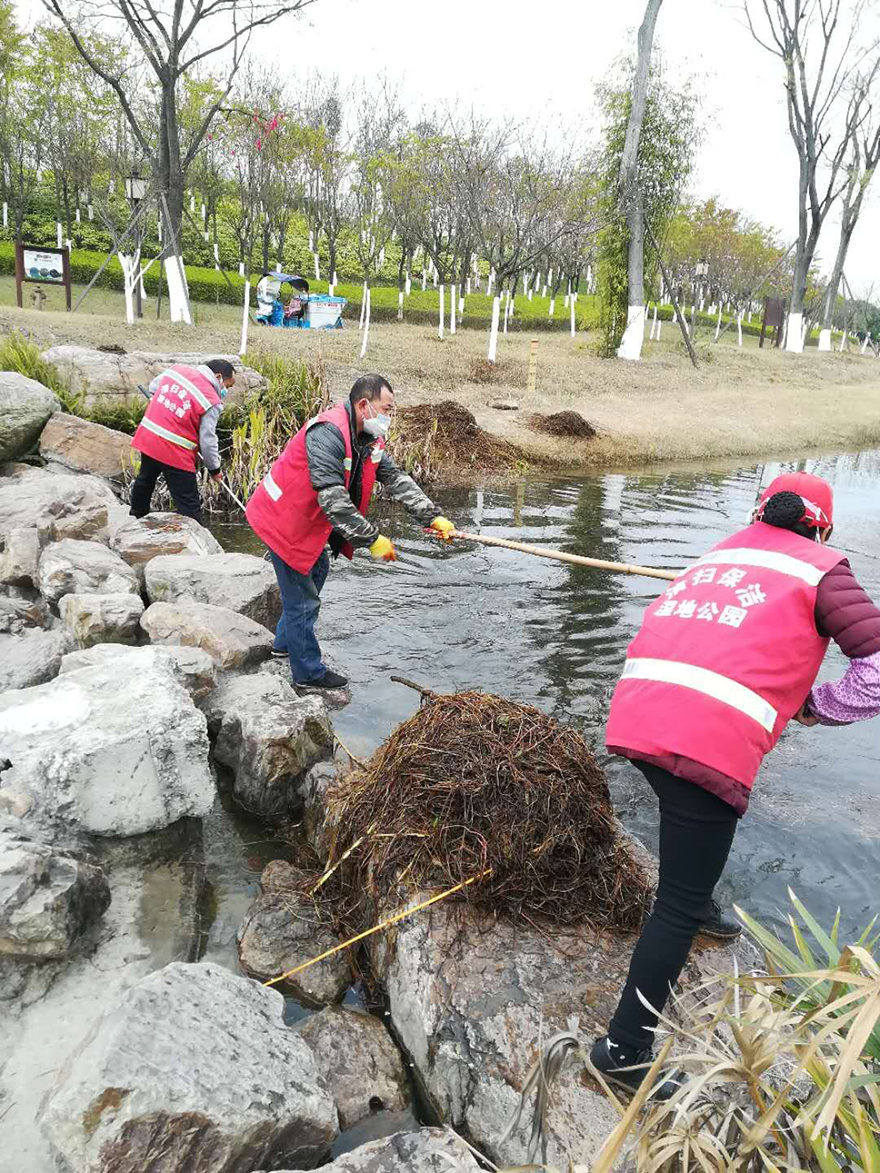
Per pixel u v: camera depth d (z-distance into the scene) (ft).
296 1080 8.02
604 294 77.46
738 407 62.49
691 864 8.23
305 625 16.78
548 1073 7.00
